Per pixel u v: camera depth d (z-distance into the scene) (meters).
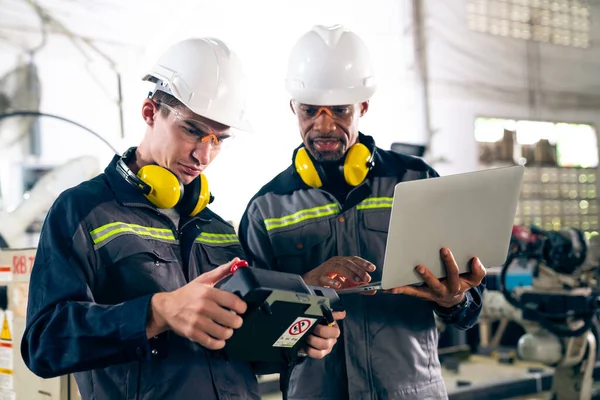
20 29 3.10
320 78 1.67
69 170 2.70
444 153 4.43
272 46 3.72
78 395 1.74
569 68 5.26
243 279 0.96
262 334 1.03
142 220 1.16
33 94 3.11
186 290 0.96
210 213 1.32
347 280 1.41
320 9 3.90
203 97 1.19
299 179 1.75
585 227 5.18
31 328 1.03
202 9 3.54
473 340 3.64
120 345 0.97
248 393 1.17
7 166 3.04
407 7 4.30
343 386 1.59
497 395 2.92
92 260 1.08
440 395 1.63
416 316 1.63
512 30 4.92
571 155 5.21
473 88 4.62
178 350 1.09
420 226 1.29
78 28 3.25
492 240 1.42
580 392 2.70
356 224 1.67
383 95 4.18
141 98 3.41
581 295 2.57
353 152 1.67
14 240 2.59
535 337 2.69
